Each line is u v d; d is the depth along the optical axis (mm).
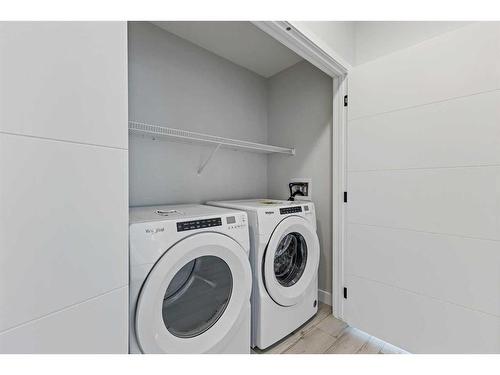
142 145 1652
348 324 1646
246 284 1213
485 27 1107
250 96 2344
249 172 2344
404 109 1359
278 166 2391
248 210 1425
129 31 1577
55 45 538
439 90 1236
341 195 1700
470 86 1146
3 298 470
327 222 1967
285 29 1265
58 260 546
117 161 665
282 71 2352
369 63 1515
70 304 569
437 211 1251
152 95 1686
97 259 622
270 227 1416
